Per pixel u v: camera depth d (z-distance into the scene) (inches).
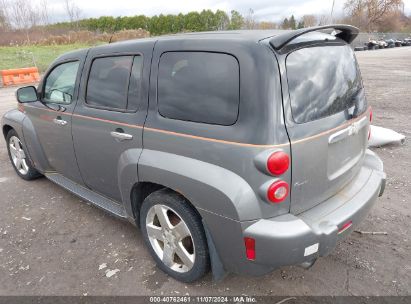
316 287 107.6
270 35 91.0
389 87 477.7
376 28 2541.8
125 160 111.8
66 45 1321.4
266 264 88.0
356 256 121.1
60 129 144.6
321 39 100.3
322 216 93.7
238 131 85.4
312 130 88.8
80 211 157.3
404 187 170.6
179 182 95.7
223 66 89.7
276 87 83.0
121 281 112.9
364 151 121.0
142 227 117.0
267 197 84.2
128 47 115.9
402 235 132.5
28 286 112.0
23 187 185.0
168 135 99.0
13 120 178.5
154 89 104.9
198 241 99.3
